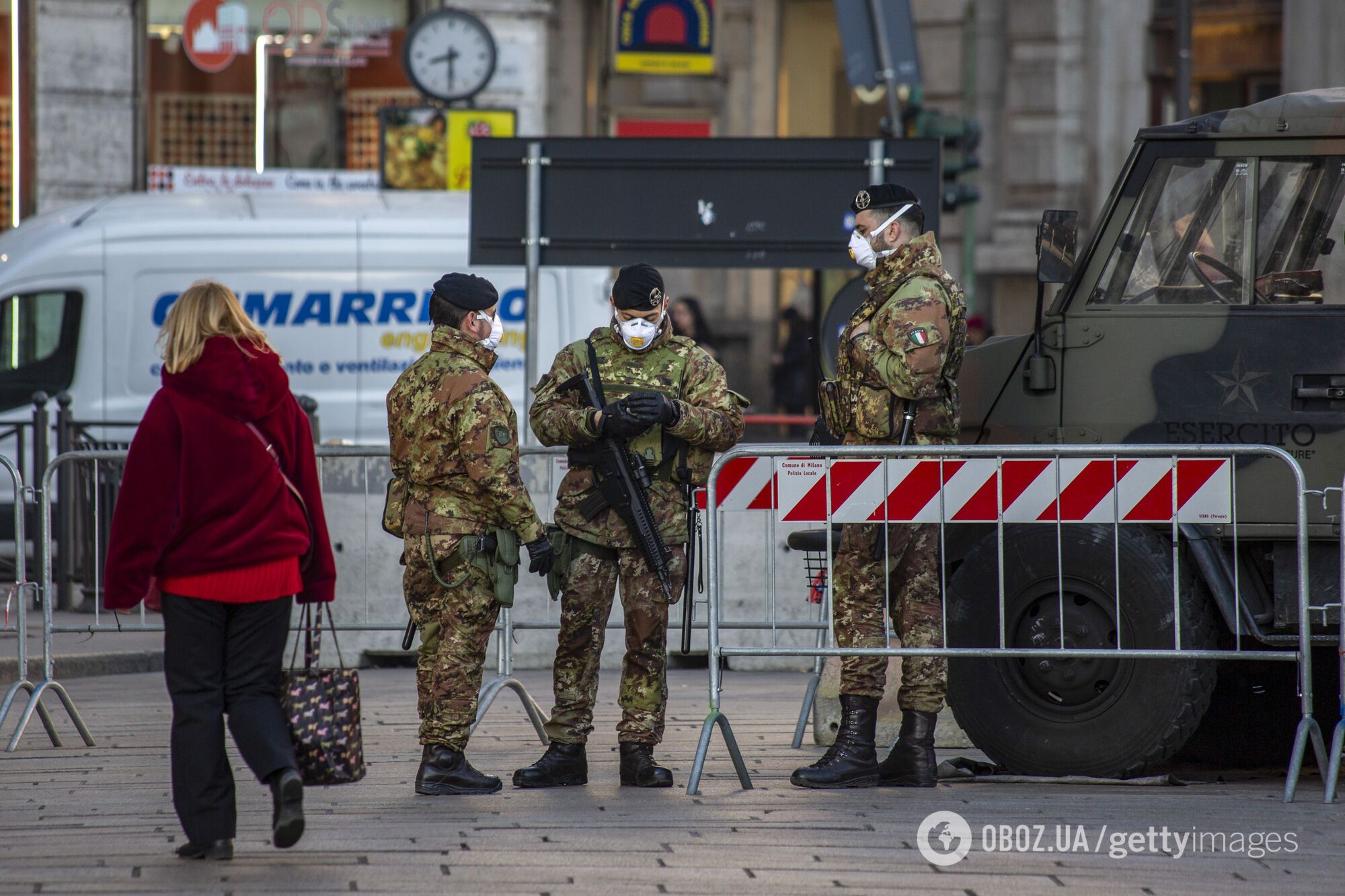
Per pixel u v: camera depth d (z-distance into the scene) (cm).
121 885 1781
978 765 2491
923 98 6856
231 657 1897
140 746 2727
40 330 5131
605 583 2341
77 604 3775
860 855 1922
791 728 2930
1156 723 2345
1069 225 2389
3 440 5072
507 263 4012
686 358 2350
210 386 1867
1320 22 7156
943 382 2347
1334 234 2398
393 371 5275
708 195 3984
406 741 2755
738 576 3750
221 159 7038
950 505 2333
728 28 8125
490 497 2231
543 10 7250
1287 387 2381
